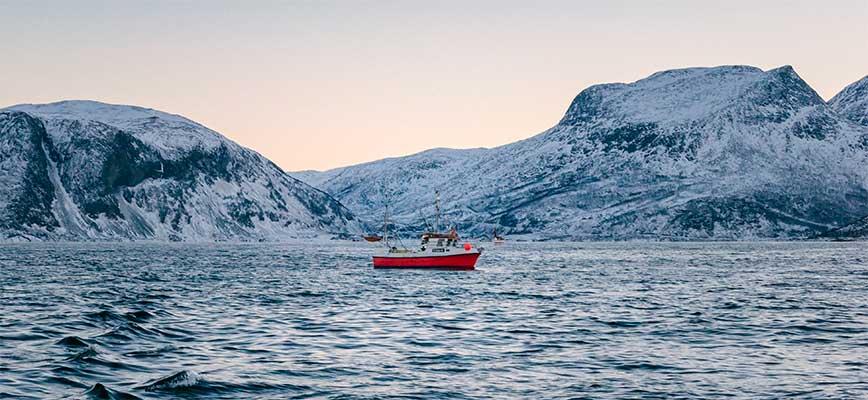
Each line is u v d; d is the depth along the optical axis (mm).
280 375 33875
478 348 41688
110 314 52625
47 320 50781
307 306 63719
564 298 72938
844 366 36906
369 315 57250
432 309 61906
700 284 93688
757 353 40656
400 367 36094
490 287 87000
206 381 32094
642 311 61188
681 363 37625
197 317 54750
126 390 30391
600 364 37281
